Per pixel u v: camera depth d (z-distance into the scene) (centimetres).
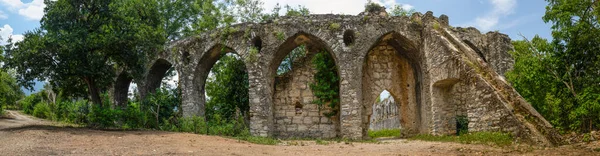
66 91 1989
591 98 1285
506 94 1348
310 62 2036
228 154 988
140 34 1783
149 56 2022
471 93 1466
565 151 969
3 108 3491
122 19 1802
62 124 2144
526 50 1539
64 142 1202
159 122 2036
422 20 1867
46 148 1041
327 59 1961
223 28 1977
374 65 2017
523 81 1462
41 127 1719
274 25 1873
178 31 2850
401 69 2028
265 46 1867
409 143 1435
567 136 1277
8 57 1695
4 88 3241
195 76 2028
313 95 2002
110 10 1786
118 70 2286
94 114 1884
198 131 1738
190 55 2045
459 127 1927
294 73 2033
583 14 1345
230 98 2189
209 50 2009
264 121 1811
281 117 1994
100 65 1744
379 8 2030
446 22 2041
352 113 1733
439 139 1541
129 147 1105
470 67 1477
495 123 1329
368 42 1809
